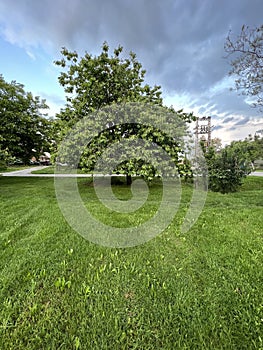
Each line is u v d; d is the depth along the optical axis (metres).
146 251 1.98
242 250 1.98
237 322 1.11
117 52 6.49
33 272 1.58
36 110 8.65
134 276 1.56
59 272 1.59
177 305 1.24
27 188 6.06
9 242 2.13
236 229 2.58
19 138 7.58
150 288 1.41
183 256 1.87
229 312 1.17
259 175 9.44
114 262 1.77
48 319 1.13
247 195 5.11
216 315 1.16
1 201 4.16
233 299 1.28
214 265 1.70
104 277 1.54
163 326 1.09
